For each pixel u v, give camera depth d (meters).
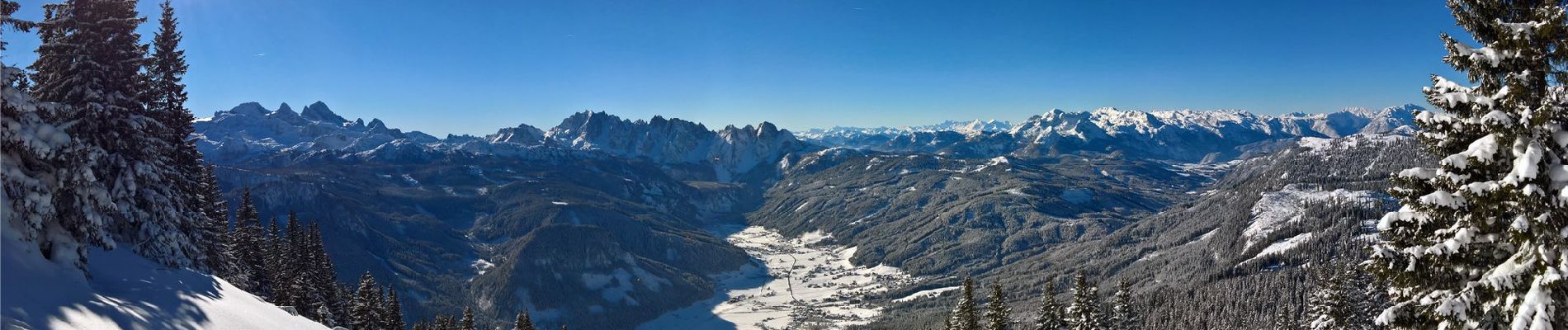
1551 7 13.39
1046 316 65.88
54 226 25.41
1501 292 15.08
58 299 19.67
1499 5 14.81
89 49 35.69
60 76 35.22
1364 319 44.62
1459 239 15.37
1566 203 13.28
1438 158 16.83
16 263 20.98
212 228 49.75
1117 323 66.94
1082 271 62.38
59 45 34.69
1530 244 14.35
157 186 38.31
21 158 26.53
